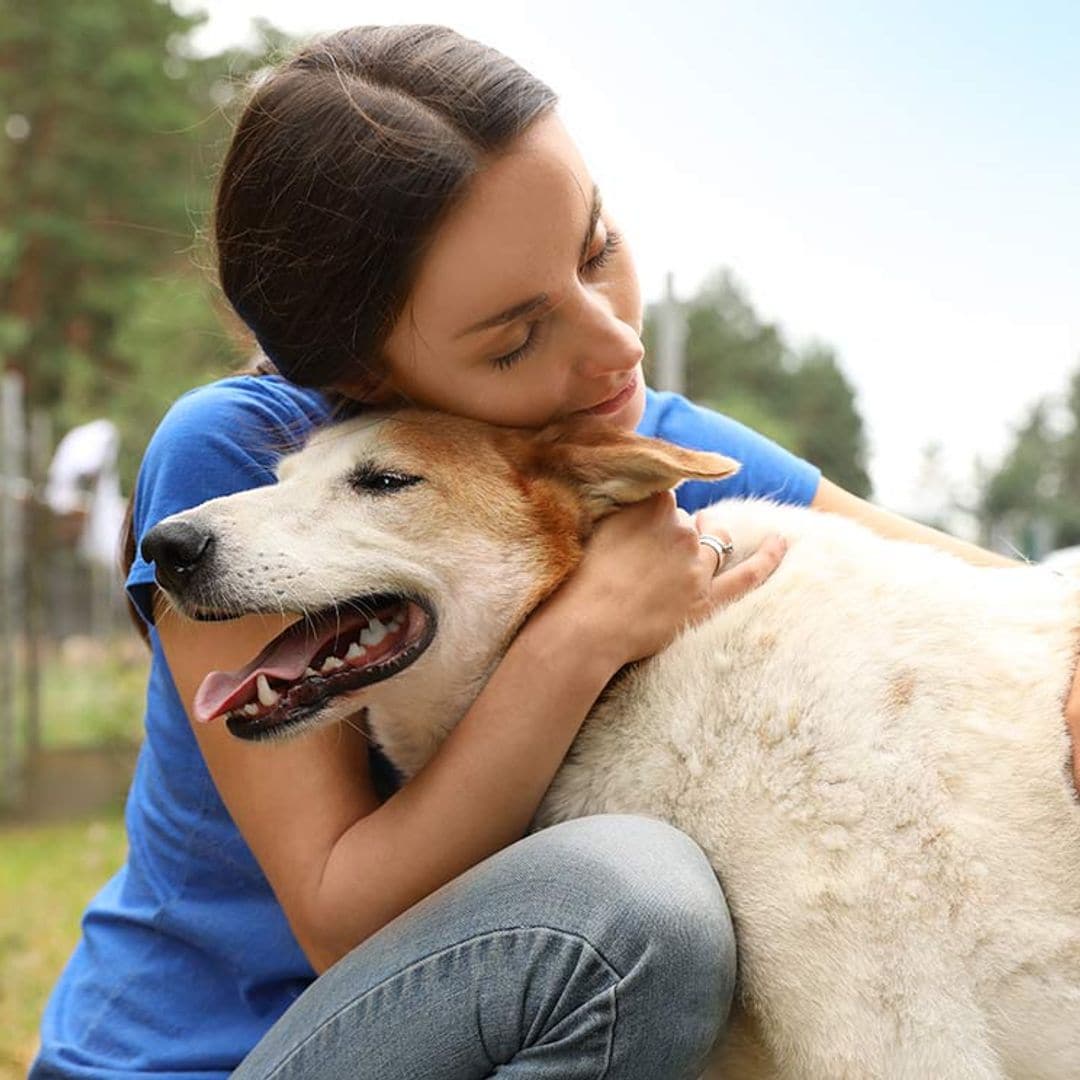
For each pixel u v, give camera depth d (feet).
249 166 8.17
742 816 7.71
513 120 7.80
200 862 8.64
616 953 6.91
